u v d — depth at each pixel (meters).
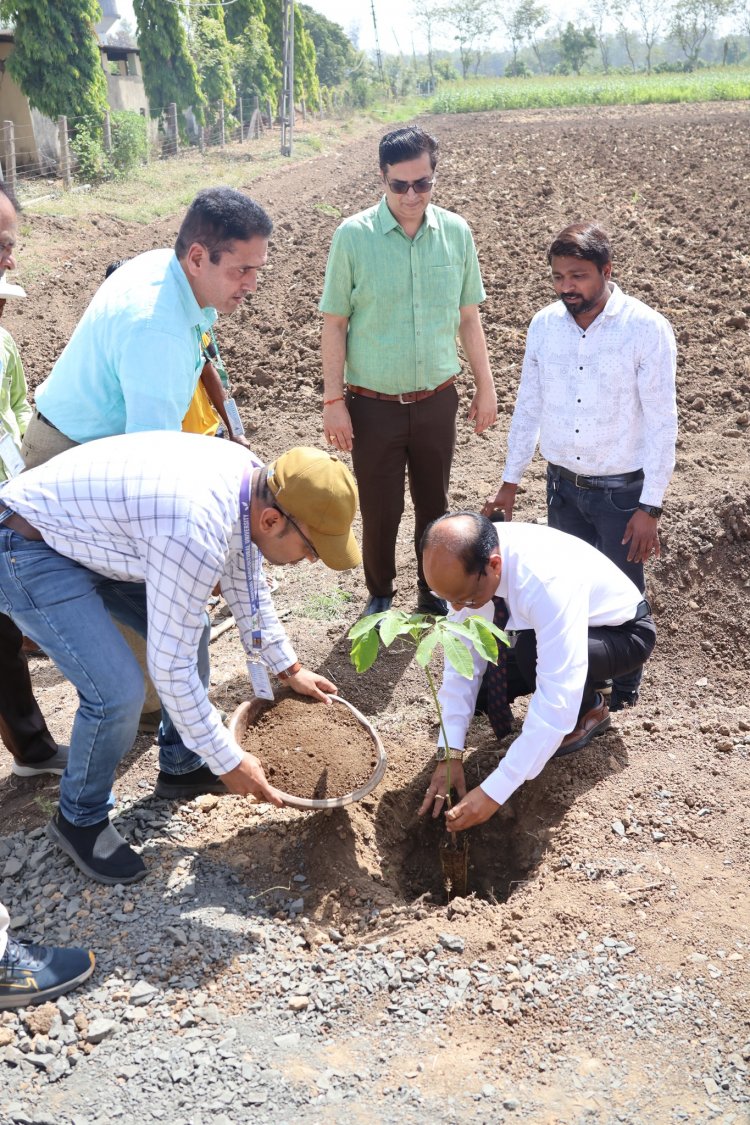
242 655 4.61
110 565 2.76
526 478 6.23
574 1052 2.49
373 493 4.52
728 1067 2.43
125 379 2.96
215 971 2.78
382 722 4.13
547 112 39.28
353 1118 2.31
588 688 3.62
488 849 3.66
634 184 15.49
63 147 17.19
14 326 9.51
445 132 30.02
